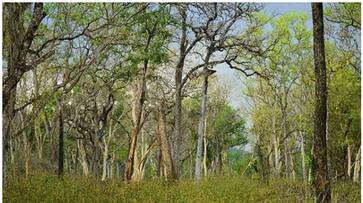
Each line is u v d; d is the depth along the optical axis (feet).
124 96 108.88
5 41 42.22
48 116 93.86
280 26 122.11
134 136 95.20
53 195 53.16
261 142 163.73
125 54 73.41
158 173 129.59
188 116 141.69
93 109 103.65
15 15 42.32
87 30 55.77
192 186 71.51
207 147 184.65
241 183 78.48
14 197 49.67
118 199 57.06
